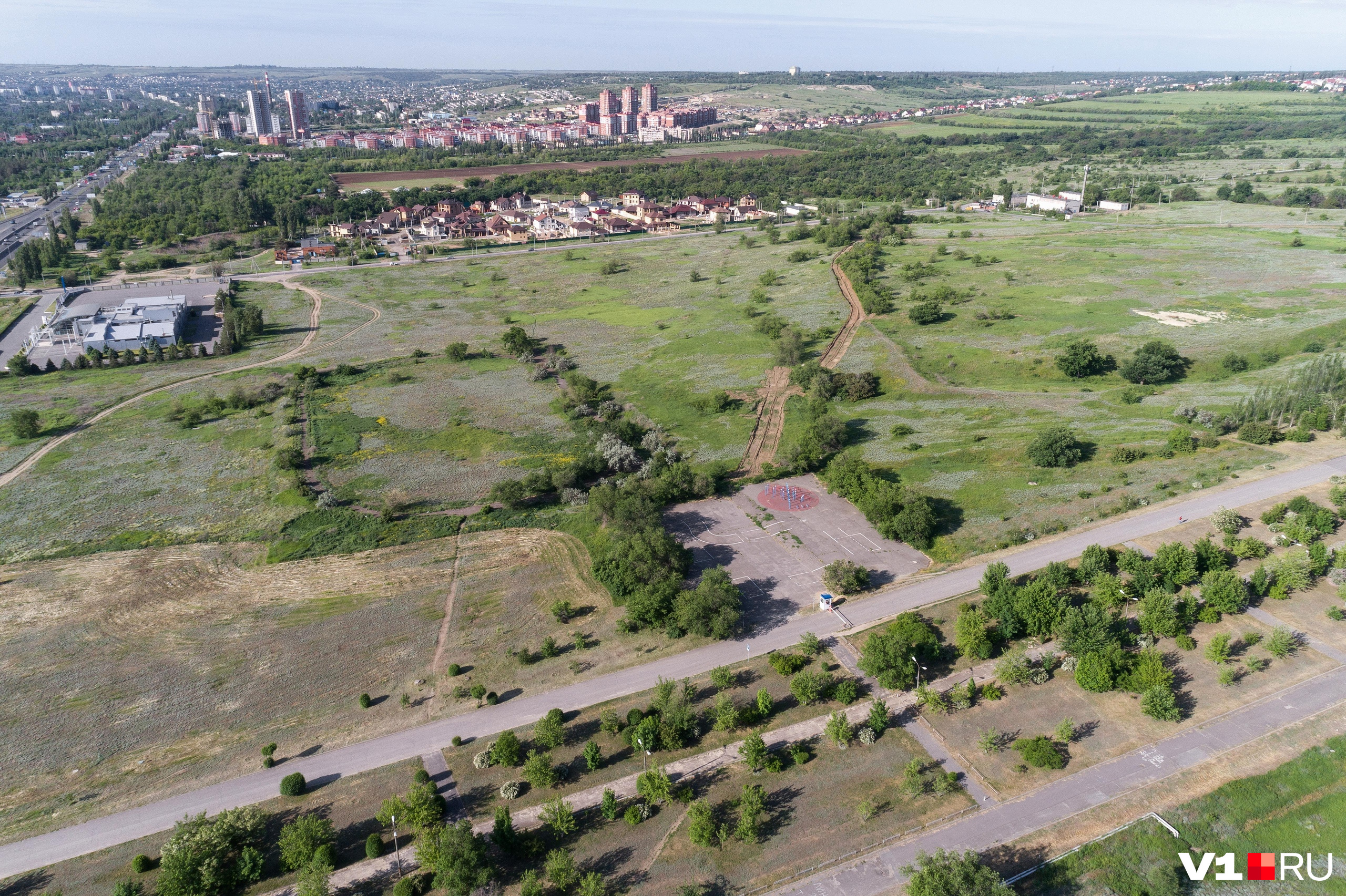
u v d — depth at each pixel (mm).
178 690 77250
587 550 100562
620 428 132000
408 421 142125
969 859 54344
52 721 73438
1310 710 70562
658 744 69375
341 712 74375
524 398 152875
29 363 174375
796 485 116812
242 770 67938
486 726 72500
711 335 181625
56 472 124500
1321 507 97625
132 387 163375
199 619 88250
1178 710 69688
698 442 131375
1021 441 120000
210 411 148625
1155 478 107562
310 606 90375
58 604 91000
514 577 95375
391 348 186500
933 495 108312
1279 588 84750
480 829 62062
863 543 101125
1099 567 87438
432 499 114500
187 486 119500
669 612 85375
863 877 57375
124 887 55375
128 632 85938
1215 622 81750
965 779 65438
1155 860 57844
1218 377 139375
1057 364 146250
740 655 81312
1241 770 64812
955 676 77438
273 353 185750
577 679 78375
